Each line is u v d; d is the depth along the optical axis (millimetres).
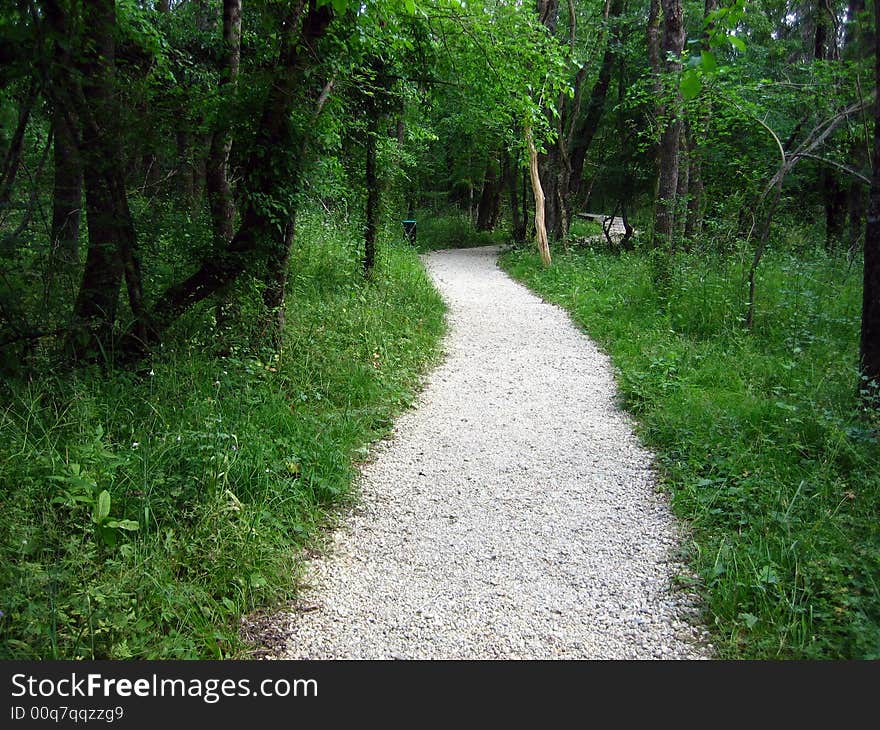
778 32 19016
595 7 19984
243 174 6375
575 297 12617
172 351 5828
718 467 5059
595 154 26328
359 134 10008
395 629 3521
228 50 7129
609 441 6070
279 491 4523
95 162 5227
